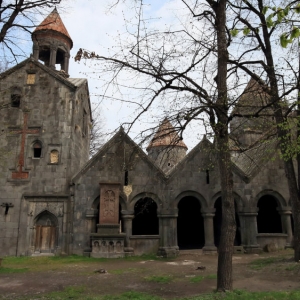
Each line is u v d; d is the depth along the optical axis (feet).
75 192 71.77
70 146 75.36
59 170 73.67
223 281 32.65
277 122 44.96
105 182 69.77
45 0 35.22
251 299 29.19
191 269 51.70
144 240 70.33
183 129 33.40
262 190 73.82
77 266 56.18
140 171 73.26
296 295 30.19
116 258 65.82
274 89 38.50
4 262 61.00
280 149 49.52
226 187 34.27
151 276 45.57
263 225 89.15
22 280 44.19
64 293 35.76
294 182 52.90
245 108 37.29
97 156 73.51
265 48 50.62
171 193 72.54
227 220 33.60
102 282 42.14
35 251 69.82
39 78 78.59
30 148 74.59
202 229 91.91
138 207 83.76
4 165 72.95
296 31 15.49
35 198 71.77
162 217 71.20
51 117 76.59
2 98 76.84
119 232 68.13
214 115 34.55
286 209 73.72
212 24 36.19
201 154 74.54
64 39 88.22
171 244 69.56
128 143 72.38
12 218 70.54
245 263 55.21
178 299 30.81
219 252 33.47
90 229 70.18
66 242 69.67
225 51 35.50
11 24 33.14
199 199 72.90
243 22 41.83
